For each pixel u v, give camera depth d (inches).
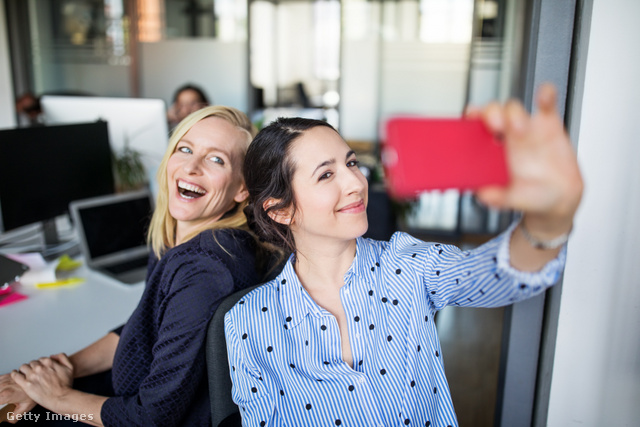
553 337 50.6
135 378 49.4
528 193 20.0
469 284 34.2
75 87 216.5
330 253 41.1
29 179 80.5
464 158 19.1
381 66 201.6
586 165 46.7
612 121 45.6
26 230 98.2
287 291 41.7
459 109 197.5
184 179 54.1
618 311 49.0
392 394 39.2
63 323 62.8
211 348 43.9
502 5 185.0
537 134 19.7
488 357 109.3
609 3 43.8
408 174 18.7
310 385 39.6
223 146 54.5
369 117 206.4
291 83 236.1
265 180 41.2
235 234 50.3
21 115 152.3
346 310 40.7
